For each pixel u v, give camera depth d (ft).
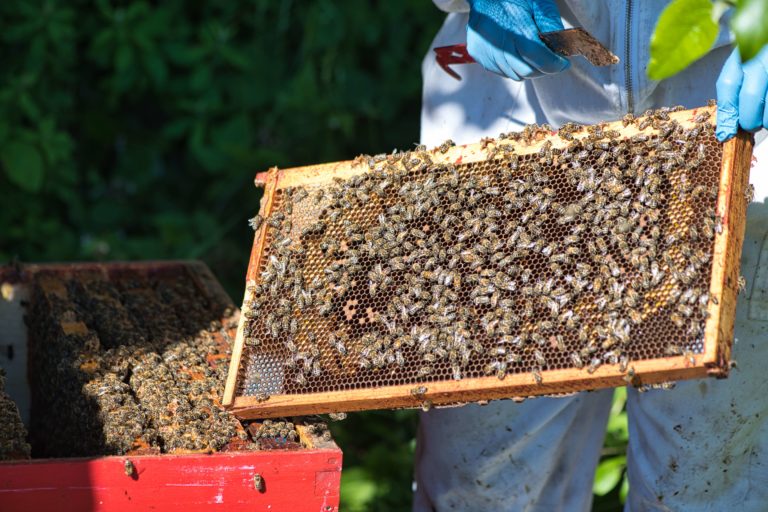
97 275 9.77
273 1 17.97
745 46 3.77
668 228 6.62
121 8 17.57
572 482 9.86
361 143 17.69
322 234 7.57
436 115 9.55
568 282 6.72
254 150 17.37
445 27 9.59
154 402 7.38
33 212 16.83
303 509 6.70
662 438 8.63
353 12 17.26
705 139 6.67
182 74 17.95
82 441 7.43
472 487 9.34
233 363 7.28
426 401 6.84
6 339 9.66
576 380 6.46
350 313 7.27
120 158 18.12
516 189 7.12
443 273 7.04
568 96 8.37
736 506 8.74
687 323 6.28
